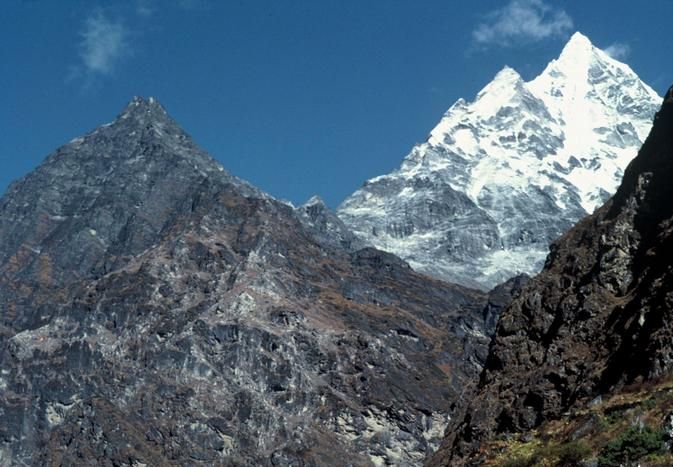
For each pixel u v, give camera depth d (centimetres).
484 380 11244
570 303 10712
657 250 10150
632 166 11112
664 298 9388
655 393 8712
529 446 9344
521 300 11331
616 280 10431
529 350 10919
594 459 8375
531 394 10194
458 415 11831
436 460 11206
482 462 9700
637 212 10675
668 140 10744
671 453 8038
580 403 9575
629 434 8238
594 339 10156
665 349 9050
